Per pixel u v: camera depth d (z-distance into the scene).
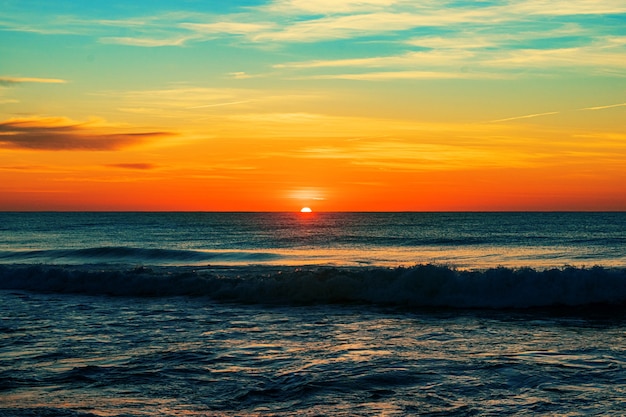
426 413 6.70
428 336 11.41
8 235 70.94
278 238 63.03
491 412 6.69
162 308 15.40
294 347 10.41
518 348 10.18
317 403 7.13
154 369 8.86
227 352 10.02
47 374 8.60
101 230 84.62
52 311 14.91
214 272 23.44
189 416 6.71
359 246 49.28
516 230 80.94
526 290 15.84
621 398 7.12
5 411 6.86
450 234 70.38
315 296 16.75
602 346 10.30
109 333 11.85
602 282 15.84
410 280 16.52
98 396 7.51
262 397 7.42
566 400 7.08
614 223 107.19
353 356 9.62
